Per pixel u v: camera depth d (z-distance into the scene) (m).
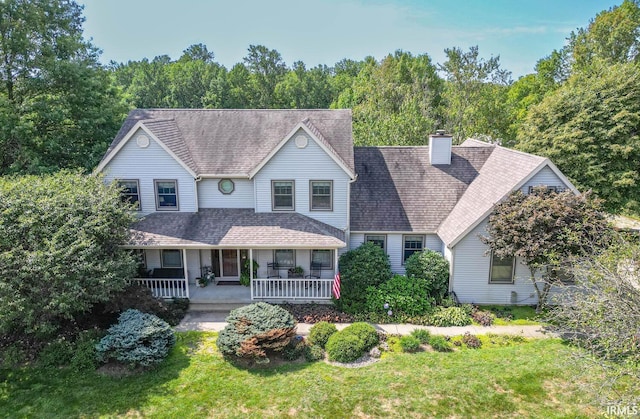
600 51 39.31
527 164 16.77
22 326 13.70
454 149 21.44
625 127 22.33
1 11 21.61
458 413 10.63
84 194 14.53
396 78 46.94
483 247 16.62
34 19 22.64
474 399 11.13
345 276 17.00
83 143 25.31
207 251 18.67
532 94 51.56
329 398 11.27
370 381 11.98
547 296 16.75
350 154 18.92
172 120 20.34
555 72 47.94
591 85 24.11
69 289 12.83
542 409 10.69
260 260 18.69
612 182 22.86
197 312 16.73
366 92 50.19
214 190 18.67
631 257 9.80
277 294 17.25
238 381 12.07
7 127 21.39
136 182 18.08
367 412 10.72
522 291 17.02
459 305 16.91
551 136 24.11
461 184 19.98
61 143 24.09
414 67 49.78
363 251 17.58
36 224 12.93
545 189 15.64
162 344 12.98
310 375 12.30
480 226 16.36
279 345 12.77
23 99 23.84
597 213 14.45
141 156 17.83
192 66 73.19
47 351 13.16
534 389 11.47
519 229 14.67
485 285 17.08
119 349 12.38
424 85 44.72
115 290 14.76
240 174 18.20
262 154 19.03
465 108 38.38
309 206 18.25
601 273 9.77
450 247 16.69
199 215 18.34
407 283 16.72
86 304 13.53
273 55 70.19
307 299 17.28
